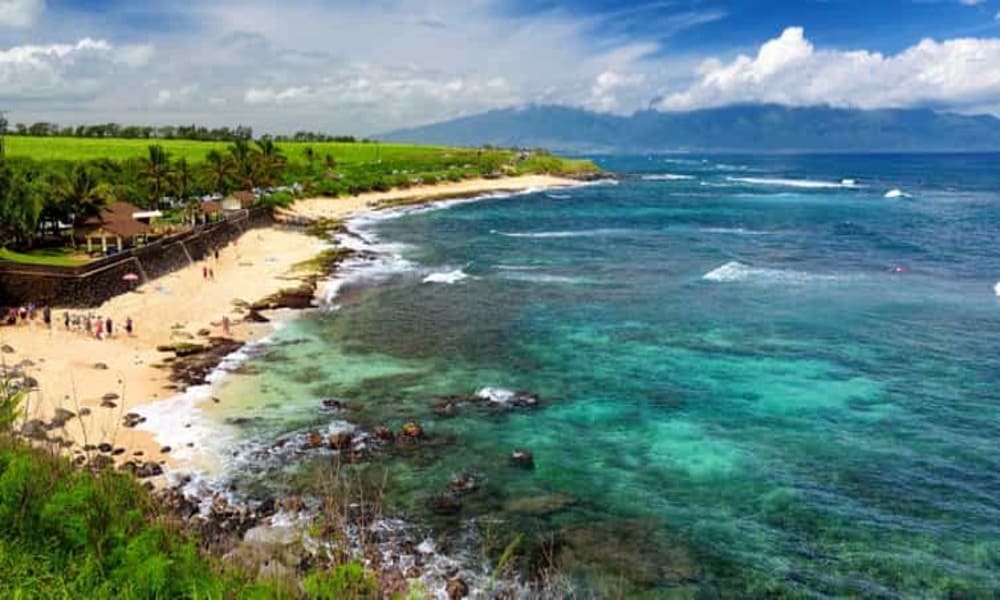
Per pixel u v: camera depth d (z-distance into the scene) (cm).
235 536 2038
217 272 6322
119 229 5912
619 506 2464
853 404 3369
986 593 1992
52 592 978
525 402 3375
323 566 1414
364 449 2850
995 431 3059
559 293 5788
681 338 4441
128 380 3550
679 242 8650
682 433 3064
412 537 2231
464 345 4316
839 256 7438
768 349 4203
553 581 2027
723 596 1992
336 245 8381
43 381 3394
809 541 2259
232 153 11600
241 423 3088
